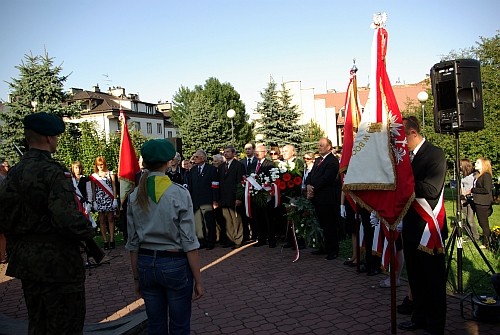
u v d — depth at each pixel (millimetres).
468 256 6594
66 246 2709
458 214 4852
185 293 2818
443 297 3594
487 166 7629
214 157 9180
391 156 3701
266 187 7586
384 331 4004
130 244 2959
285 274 6160
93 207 8344
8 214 2680
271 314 4609
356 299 4938
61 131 2902
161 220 2773
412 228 3736
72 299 2729
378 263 5859
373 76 3883
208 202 8305
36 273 2611
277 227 8727
